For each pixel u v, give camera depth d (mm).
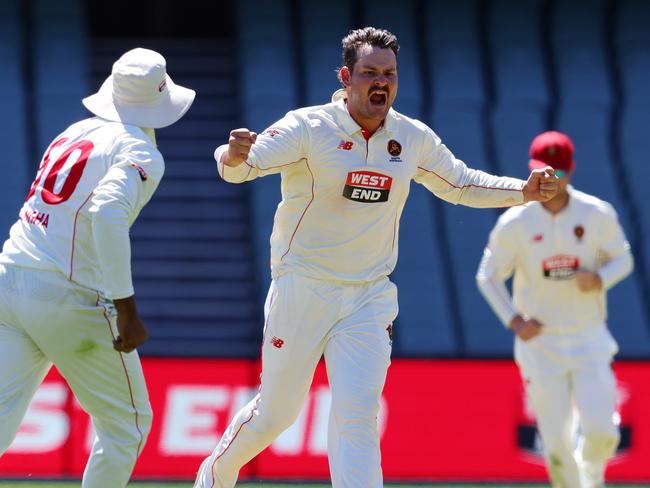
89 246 14930
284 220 15633
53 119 44469
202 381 27188
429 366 27547
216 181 44438
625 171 45750
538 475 27266
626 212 44469
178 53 48625
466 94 47031
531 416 27438
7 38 46906
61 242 14891
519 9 50000
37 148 43625
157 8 49688
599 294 21484
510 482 27125
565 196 21469
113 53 48188
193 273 41562
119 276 14094
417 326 40062
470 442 27328
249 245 42625
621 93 48125
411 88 47031
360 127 15086
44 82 45719
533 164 21234
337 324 15570
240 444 16281
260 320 40125
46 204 15055
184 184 44219
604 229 21484
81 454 26578
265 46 47812
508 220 21625
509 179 16109
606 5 50469
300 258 15516
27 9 47969
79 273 14914
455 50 48469
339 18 49031
